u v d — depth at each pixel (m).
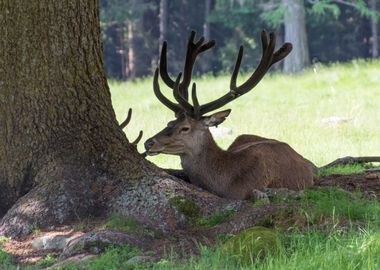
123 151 13.34
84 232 12.30
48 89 13.24
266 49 13.91
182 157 13.79
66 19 13.20
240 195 13.52
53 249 12.09
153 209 12.58
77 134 13.27
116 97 35.66
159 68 14.25
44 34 13.15
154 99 34.22
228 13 59.09
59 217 12.69
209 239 11.96
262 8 57.00
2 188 13.38
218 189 13.64
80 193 12.87
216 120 13.62
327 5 53.72
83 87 13.37
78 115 13.34
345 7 61.62
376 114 28.14
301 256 10.52
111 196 12.86
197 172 13.68
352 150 21.56
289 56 52.91
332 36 61.56
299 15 52.97
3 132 13.32
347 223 11.84
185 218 12.48
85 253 11.60
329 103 31.02
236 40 60.69
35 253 12.05
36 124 13.25
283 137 23.61
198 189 13.22
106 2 59.25
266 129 25.09
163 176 13.14
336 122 26.38
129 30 59.94
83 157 13.17
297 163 14.16
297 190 13.98
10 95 13.24
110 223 12.28
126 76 63.00
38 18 13.10
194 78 42.66
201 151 13.62
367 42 62.81
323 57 61.62
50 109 13.25
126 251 11.48
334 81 35.72
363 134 24.34
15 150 13.29
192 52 14.11
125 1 58.31
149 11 63.47
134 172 13.12
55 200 12.77
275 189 13.22
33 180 13.20
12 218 12.71
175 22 63.06
